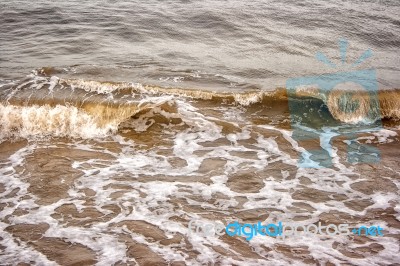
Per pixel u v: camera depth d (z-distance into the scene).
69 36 12.28
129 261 4.75
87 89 8.86
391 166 6.97
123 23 13.61
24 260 4.70
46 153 7.11
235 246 5.03
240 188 6.31
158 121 8.17
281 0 17.84
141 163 6.94
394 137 7.97
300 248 5.00
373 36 14.02
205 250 4.95
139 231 5.29
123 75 9.82
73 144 7.45
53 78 9.28
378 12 16.91
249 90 9.39
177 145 7.53
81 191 6.12
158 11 15.10
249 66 10.85
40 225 5.34
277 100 9.02
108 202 5.88
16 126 7.77
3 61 10.23
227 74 10.27
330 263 4.75
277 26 14.35
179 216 5.61
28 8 14.57
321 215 5.67
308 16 15.71
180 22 14.10
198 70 10.41
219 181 6.48
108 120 8.10
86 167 6.76
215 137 7.80
